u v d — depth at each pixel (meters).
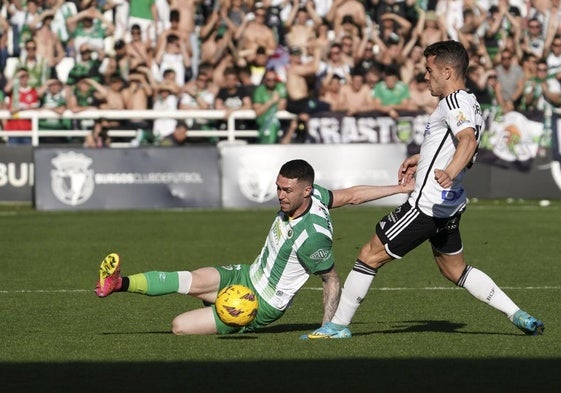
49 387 14.81
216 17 53.09
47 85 51.88
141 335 19.55
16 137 51.25
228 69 51.88
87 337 19.36
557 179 51.09
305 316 22.09
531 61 53.16
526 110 50.97
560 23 54.06
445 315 22.08
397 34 52.97
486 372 15.78
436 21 53.22
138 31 52.44
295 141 51.19
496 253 33.16
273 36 53.12
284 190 18.12
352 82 51.12
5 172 49.44
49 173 48.09
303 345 18.22
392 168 48.53
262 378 15.34
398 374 15.63
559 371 15.87
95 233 39.25
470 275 19.17
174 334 19.41
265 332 19.84
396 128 50.84
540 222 42.09
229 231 39.62
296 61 51.09
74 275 28.73
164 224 42.25
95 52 52.62
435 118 18.14
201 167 48.62
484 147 51.09
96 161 48.16
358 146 48.50
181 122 51.50
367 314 22.30
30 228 41.03
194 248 34.72
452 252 18.97
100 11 53.91
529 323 18.94
